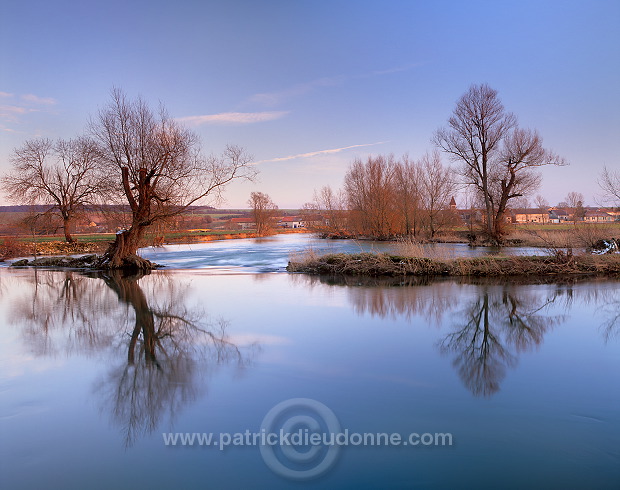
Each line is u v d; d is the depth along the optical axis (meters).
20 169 44.91
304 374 7.29
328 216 66.25
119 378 7.29
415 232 50.09
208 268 25.41
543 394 6.40
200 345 9.14
